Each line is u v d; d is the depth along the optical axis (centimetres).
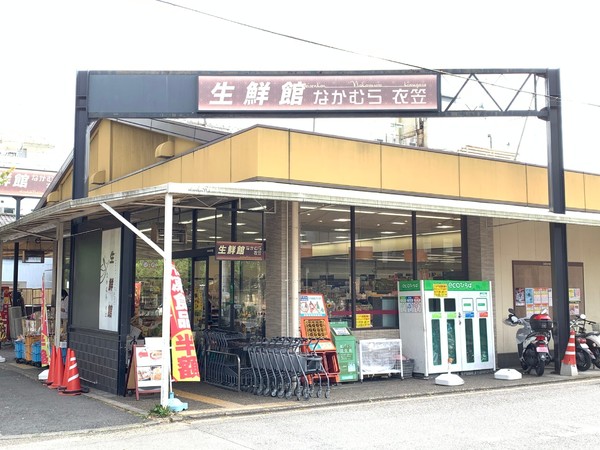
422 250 1438
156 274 1497
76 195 1328
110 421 859
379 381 1242
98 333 1130
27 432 801
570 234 1731
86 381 1167
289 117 1348
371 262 1362
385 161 1350
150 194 909
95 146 1998
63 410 934
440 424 844
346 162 1295
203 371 1241
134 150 1767
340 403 1004
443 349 1306
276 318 1204
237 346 1152
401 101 1374
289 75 1357
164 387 898
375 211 1379
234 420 873
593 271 1770
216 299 1320
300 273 1265
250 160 1199
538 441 741
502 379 1273
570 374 1331
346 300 1318
